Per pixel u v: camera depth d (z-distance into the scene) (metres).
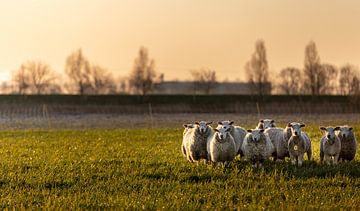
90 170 21.31
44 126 55.59
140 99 93.38
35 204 15.69
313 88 99.31
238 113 77.19
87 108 85.81
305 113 75.38
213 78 121.94
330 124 49.72
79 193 16.75
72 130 47.88
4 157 26.19
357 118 61.16
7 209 14.73
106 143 33.94
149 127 52.16
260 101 90.75
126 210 14.75
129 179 19.20
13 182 18.80
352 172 20.64
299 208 14.78
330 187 17.61
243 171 20.45
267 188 17.50
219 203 15.41
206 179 19.16
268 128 25.22
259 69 100.19
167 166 22.09
